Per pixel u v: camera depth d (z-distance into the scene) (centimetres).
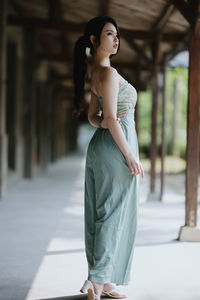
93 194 284
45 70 1505
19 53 1112
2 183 798
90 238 285
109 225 267
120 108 271
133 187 272
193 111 473
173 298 289
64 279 330
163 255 403
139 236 486
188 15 466
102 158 268
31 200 775
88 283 265
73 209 678
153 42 792
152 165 798
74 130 3847
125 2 686
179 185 1076
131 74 1266
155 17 712
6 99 1087
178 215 630
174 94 2267
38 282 323
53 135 1823
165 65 839
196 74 471
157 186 1051
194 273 346
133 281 324
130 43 802
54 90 1869
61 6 886
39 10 1006
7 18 846
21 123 1138
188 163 469
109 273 267
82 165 1869
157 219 596
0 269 356
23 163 1160
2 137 780
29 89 1138
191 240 463
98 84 269
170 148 2473
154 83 810
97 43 275
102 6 759
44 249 423
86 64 292
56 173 1406
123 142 258
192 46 469
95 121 285
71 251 416
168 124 2566
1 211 652
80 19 919
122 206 269
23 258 390
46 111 1473
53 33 1191
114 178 268
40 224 552
